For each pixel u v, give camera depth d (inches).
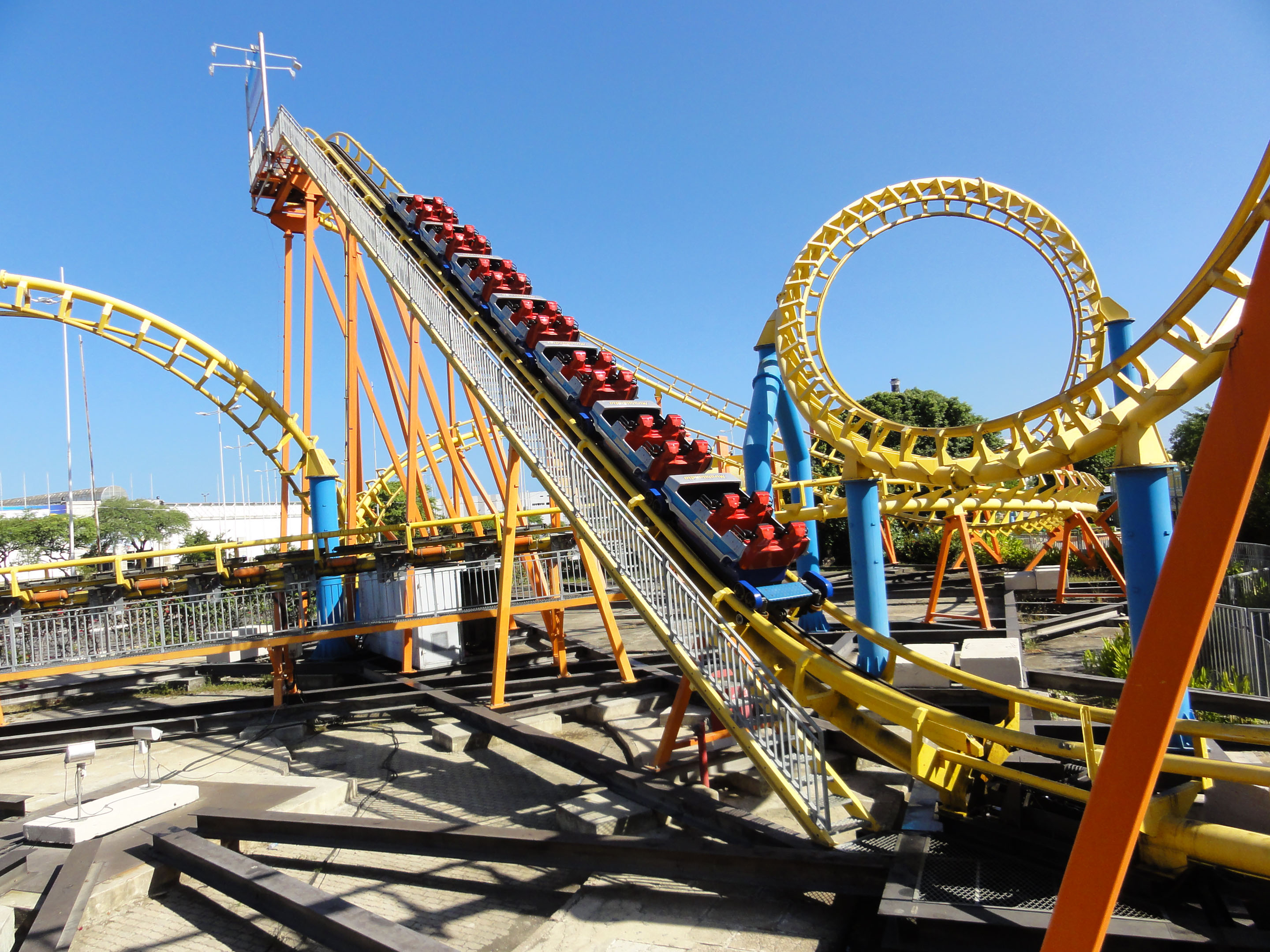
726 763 417.7
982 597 738.8
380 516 1405.0
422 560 658.2
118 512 3097.9
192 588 618.8
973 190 637.3
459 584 690.2
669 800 359.6
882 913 233.6
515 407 471.5
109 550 3004.4
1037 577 1064.8
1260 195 254.1
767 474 644.7
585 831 350.0
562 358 530.6
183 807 393.1
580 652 738.2
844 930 263.0
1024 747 263.9
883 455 492.4
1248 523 1052.5
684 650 347.6
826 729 408.2
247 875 288.4
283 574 628.7
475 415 829.8
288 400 915.4
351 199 712.4
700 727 390.6
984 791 301.6
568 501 421.1
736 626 358.9
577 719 549.0
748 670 319.3
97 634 588.1
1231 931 214.7
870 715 438.9
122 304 770.8
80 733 567.2
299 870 342.3
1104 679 446.9
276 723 578.9
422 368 895.1
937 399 2279.8
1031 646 718.5
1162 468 344.8
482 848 314.8
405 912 299.1
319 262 930.7
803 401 548.4
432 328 563.5
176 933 293.4
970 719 283.7
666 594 357.1
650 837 351.6
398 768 481.1
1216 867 237.6
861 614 518.0
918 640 640.4
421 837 320.8
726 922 272.1
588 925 275.6
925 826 294.5
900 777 396.2
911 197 625.9
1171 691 143.9
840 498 748.0
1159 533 346.3
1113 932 219.0
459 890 316.2
